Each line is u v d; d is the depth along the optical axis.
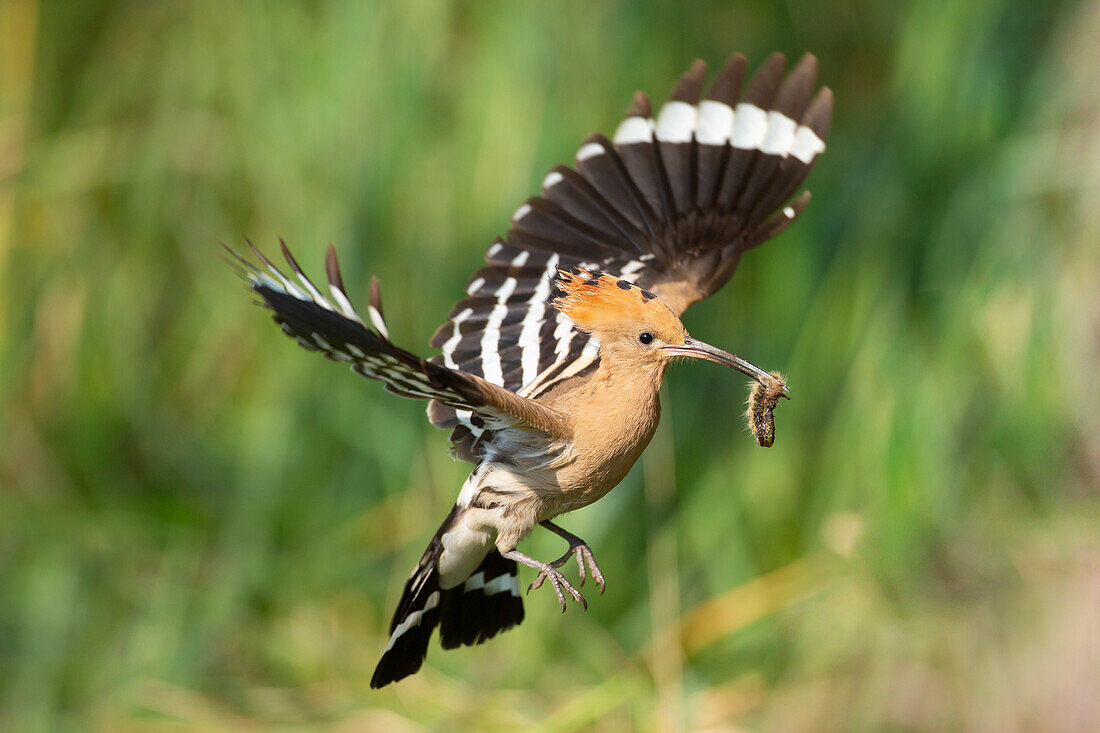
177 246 11.91
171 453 11.76
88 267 11.81
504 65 11.12
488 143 11.10
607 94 11.15
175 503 11.47
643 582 10.77
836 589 10.55
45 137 11.95
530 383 7.29
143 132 12.02
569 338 7.41
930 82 11.00
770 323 11.08
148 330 11.91
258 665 10.83
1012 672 10.20
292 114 11.47
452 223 11.17
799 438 10.88
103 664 10.85
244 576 11.01
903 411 10.45
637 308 6.99
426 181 11.27
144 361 11.83
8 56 11.78
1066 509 10.48
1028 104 10.87
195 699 10.58
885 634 10.43
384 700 10.48
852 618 10.48
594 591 10.72
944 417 10.46
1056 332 10.55
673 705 10.15
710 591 10.78
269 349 11.58
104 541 11.21
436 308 11.15
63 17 12.02
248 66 11.68
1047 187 10.66
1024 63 10.93
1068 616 10.20
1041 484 10.54
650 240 7.84
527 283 7.64
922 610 10.47
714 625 10.55
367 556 11.08
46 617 10.93
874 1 11.81
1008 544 10.45
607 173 7.90
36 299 11.67
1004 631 10.30
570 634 10.68
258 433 11.38
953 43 10.98
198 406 11.91
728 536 10.82
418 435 11.06
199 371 11.84
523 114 11.07
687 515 10.88
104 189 11.92
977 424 10.61
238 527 11.15
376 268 11.21
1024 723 10.09
